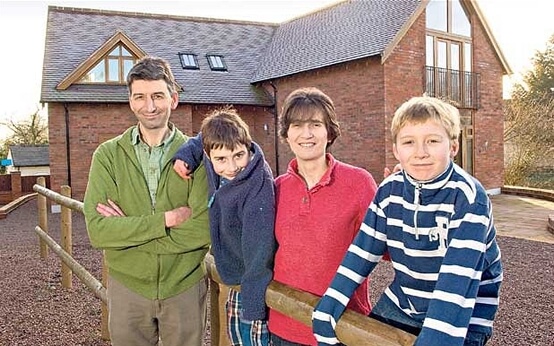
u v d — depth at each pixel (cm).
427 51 1410
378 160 1315
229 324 214
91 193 225
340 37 1511
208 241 218
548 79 2422
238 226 191
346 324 143
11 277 620
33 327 439
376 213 154
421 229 139
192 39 1783
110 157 228
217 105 1571
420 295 143
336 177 183
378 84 1307
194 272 233
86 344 399
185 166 211
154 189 226
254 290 187
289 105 181
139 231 211
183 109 1530
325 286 179
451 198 135
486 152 1568
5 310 488
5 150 3294
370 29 1423
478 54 1539
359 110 1363
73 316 468
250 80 1705
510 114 1845
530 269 625
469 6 1502
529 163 1758
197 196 217
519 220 1048
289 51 1689
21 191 1827
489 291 139
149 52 1650
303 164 184
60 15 1648
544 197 1420
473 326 136
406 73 1343
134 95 218
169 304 228
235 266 200
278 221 189
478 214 129
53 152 1390
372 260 154
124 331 232
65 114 1394
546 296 511
